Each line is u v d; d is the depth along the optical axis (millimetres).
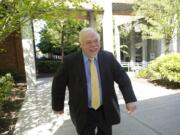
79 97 2354
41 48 16188
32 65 8555
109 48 10867
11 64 10773
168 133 3605
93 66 2357
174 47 11500
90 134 2479
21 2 4090
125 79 2451
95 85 2357
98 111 2455
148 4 9922
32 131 4004
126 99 2426
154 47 15828
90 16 11391
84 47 2301
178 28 9711
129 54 18719
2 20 4320
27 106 5766
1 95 4727
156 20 10016
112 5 11570
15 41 10680
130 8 12258
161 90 6973
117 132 3705
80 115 2393
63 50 14328
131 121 4199
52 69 13727
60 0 4527
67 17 5062
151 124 4027
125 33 17031
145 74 9492
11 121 4594
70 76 2393
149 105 5270
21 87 8531
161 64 7754
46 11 4457
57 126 4211
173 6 9344
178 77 6969
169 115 4461
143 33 11102
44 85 8945
